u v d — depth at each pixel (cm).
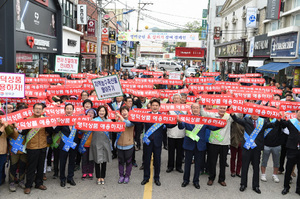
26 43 1498
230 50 3291
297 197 631
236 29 3225
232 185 686
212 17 4444
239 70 3100
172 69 5106
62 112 701
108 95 677
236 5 3200
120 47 5275
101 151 646
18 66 1447
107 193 620
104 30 3091
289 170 642
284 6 1936
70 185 657
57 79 1088
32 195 602
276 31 1925
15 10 1353
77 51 2494
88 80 1076
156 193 625
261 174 763
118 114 657
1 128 562
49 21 1862
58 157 691
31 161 603
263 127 639
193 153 667
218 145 669
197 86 1041
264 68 1980
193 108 639
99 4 2114
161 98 1011
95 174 723
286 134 714
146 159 665
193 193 632
